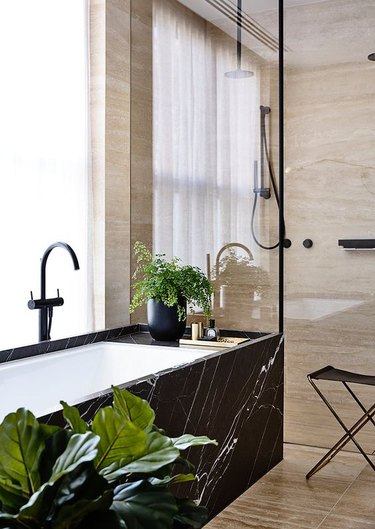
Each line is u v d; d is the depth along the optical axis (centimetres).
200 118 400
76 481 129
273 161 388
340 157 407
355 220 404
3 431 136
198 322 395
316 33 409
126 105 410
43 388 317
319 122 411
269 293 387
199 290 370
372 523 298
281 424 387
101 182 393
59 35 365
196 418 288
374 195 399
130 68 404
